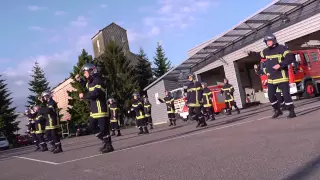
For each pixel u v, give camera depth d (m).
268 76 9.35
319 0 17.50
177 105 24.69
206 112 17.16
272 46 9.04
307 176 3.72
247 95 29.53
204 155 5.82
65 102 52.28
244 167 4.48
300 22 18.73
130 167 5.72
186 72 28.41
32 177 6.35
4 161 12.49
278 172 4.02
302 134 6.22
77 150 11.92
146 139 11.79
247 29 21.16
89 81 8.48
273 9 18.50
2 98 51.97
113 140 15.07
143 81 52.38
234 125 10.36
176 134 11.49
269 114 11.98
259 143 6.07
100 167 6.20
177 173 4.70
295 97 19.92
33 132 16.53
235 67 24.30
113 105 19.22
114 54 45.12
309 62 18.64
